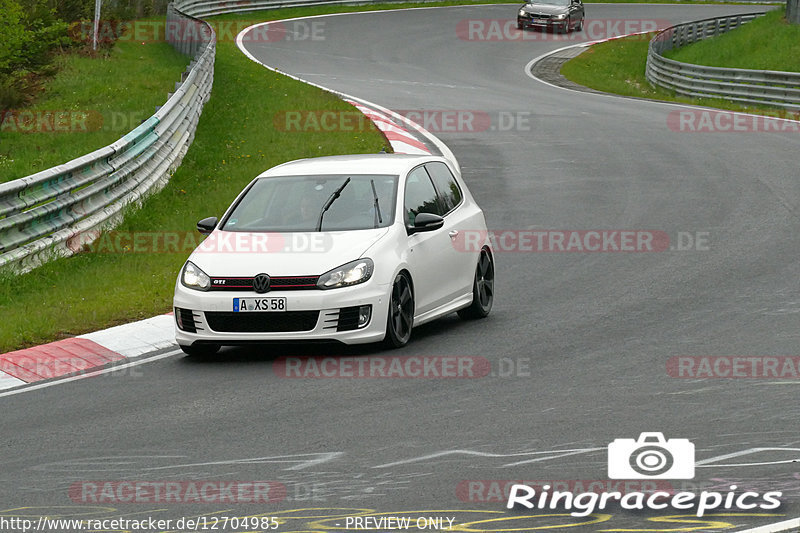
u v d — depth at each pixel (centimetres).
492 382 3328
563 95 12538
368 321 3669
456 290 4138
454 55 16000
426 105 11144
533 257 5453
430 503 2325
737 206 6544
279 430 2884
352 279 3653
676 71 13350
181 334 3722
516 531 2164
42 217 5166
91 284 4856
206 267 3741
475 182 7525
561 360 3588
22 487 2494
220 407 3127
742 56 14875
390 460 2616
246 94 10906
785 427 2820
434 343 3878
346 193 3994
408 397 3180
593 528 2173
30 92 9094
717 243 5606
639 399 3106
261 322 3641
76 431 2930
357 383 3350
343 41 16938
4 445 2825
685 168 7894
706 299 4466
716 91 12506
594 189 7206
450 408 3056
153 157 7038
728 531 2142
